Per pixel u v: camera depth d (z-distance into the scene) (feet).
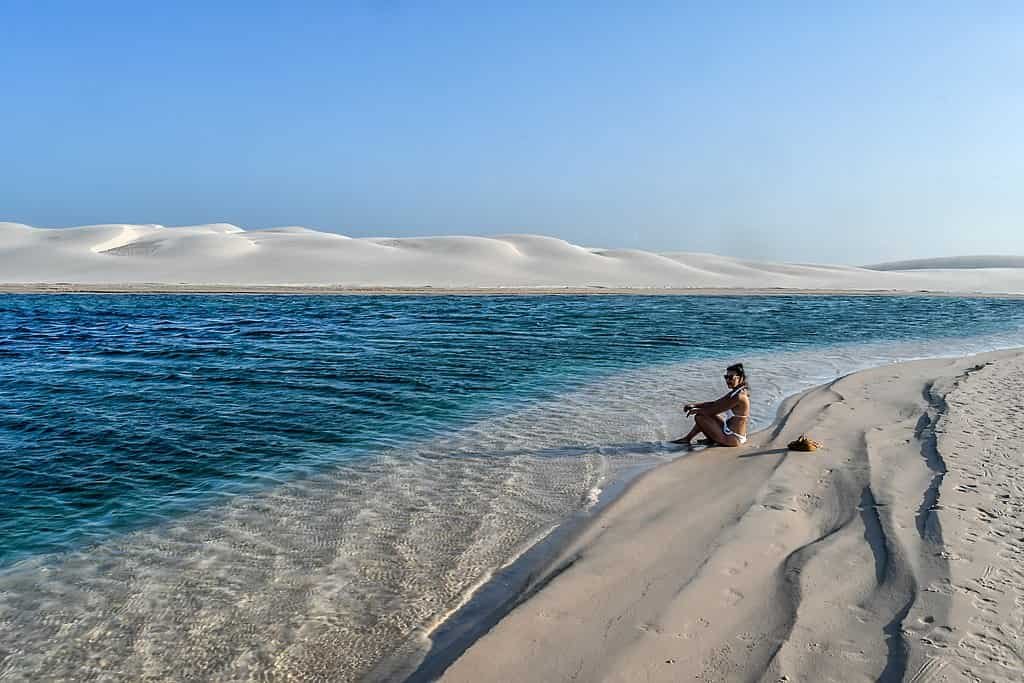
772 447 28.89
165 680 13.42
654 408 38.63
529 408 38.75
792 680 11.96
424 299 150.71
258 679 13.34
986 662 12.28
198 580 17.67
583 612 14.84
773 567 16.87
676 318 106.52
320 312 112.27
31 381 47.11
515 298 158.20
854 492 22.39
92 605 16.46
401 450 29.94
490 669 12.71
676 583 16.12
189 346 66.85
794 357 61.82
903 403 37.24
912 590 15.11
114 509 22.99
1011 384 42.22
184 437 32.27
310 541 20.06
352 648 14.35
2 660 14.17
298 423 35.19
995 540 17.78
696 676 12.25
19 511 22.81
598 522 20.58
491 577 17.51
